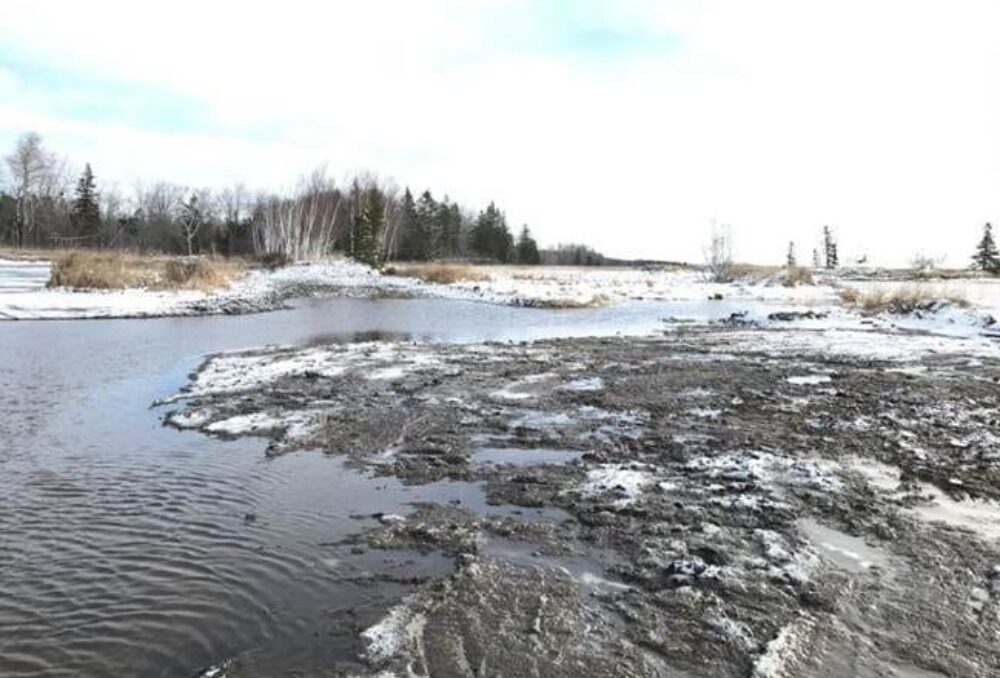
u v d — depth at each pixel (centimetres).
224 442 718
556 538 479
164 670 339
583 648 348
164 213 8019
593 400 895
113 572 437
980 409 820
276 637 364
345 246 6300
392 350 1355
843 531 482
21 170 6781
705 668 331
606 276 4759
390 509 539
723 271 4528
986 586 405
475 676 326
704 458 641
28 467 639
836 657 338
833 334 1650
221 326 1830
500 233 8900
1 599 405
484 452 680
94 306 2088
